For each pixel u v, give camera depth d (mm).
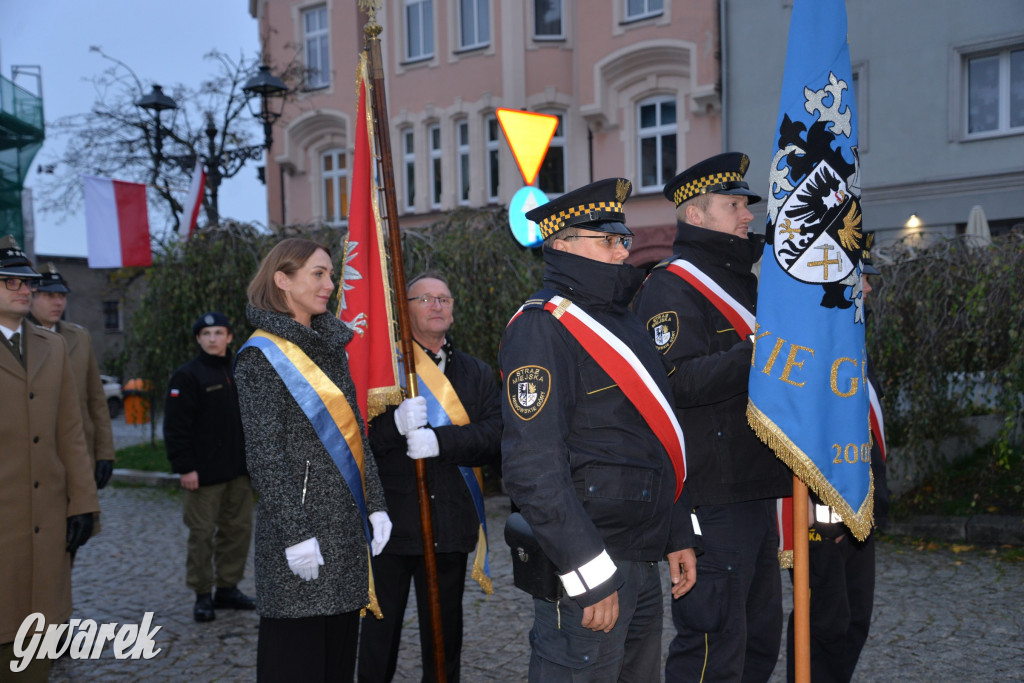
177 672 4301
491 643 4566
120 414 25547
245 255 10461
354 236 3523
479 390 3641
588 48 16156
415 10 18094
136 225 10930
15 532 3340
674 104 15859
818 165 2744
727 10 14883
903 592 5273
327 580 2703
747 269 3145
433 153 17969
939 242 7230
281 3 19688
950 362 7000
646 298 3033
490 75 16828
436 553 3398
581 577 2170
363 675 3393
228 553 5410
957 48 13281
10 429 3365
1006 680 3879
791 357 2682
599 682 2381
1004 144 13039
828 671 3252
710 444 2902
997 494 7004
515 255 9219
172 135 15359
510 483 2271
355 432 2850
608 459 2357
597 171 16500
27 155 17156
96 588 5957
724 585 2902
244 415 2713
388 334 3459
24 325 3576
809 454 2654
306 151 19594
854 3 14125
